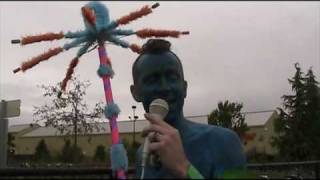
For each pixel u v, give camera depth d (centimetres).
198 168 128
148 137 124
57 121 676
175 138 120
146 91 138
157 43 140
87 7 150
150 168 124
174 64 139
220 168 127
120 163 131
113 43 153
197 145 131
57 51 151
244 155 131
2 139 271
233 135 134
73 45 152
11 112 272
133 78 147
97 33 150
